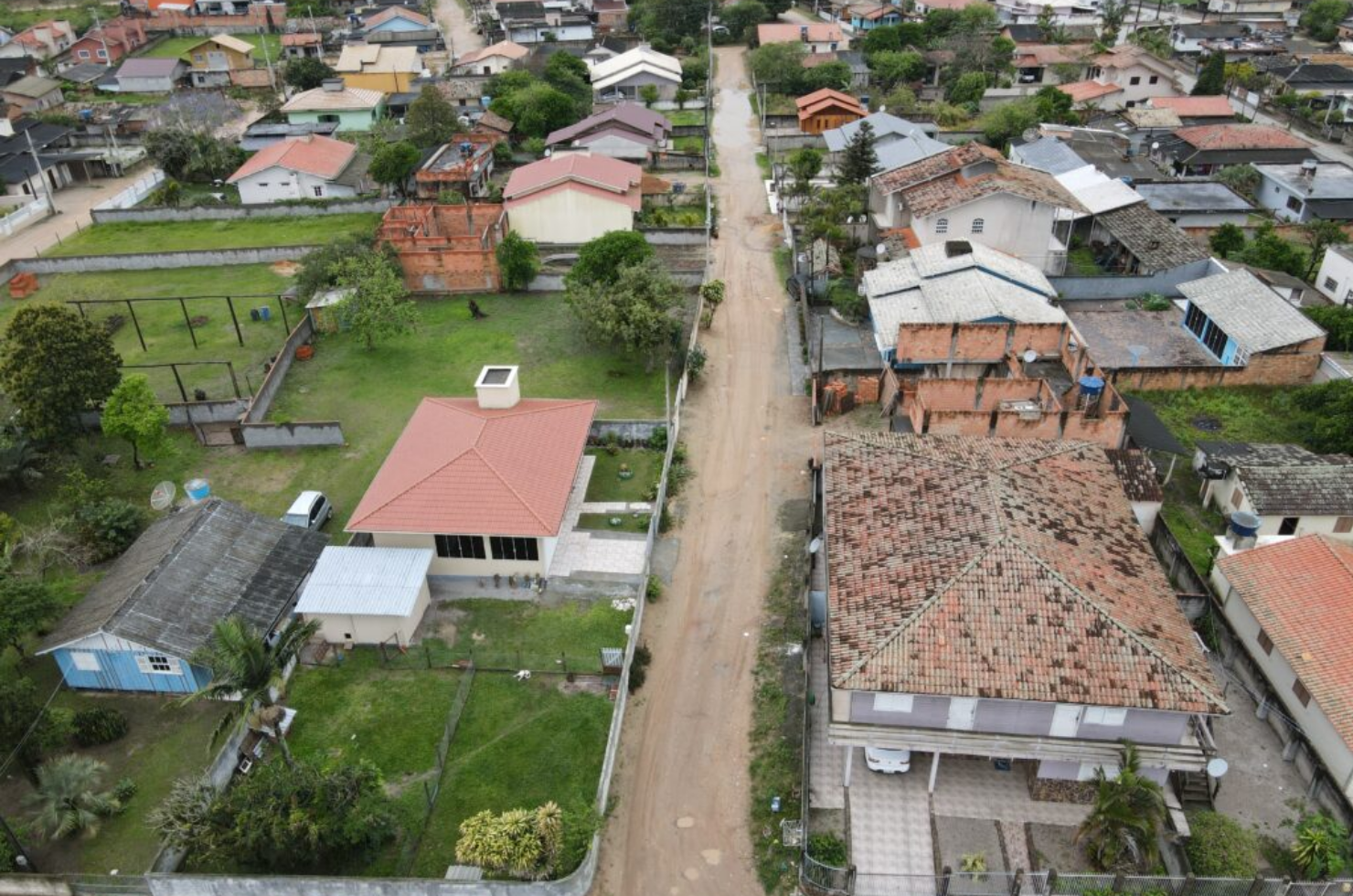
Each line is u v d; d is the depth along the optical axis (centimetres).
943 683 2930
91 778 3222
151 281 7294
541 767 3394
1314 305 6109
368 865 3073
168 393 5741
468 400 4878
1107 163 8588
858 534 3519
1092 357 5809
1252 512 4262
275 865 3041
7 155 9394
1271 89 11338
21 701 3331
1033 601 3089
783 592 4184
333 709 3631
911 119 10300
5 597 3647
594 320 5772
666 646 3931
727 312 6606
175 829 3008
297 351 6119
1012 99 11012
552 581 4216
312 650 3897
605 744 3478
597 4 15250
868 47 12356
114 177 9650
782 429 5328
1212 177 8494
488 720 3584
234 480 4994
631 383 5791
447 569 4219
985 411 4488
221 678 3131
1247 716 3525
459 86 11225
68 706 3694
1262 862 3016
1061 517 3469
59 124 10638
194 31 15212
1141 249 6825
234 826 2989
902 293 5897
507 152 9488
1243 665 3628
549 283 7038
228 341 6350
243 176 8625
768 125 10531
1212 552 4238
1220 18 14962
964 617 3062
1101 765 2995
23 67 12344
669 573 4306
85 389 4931
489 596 4188
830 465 3919
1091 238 7588
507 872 2938
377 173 8519
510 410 4694
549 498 4200
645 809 3281
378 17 14200
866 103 11250
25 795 3366
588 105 10969
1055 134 9219
